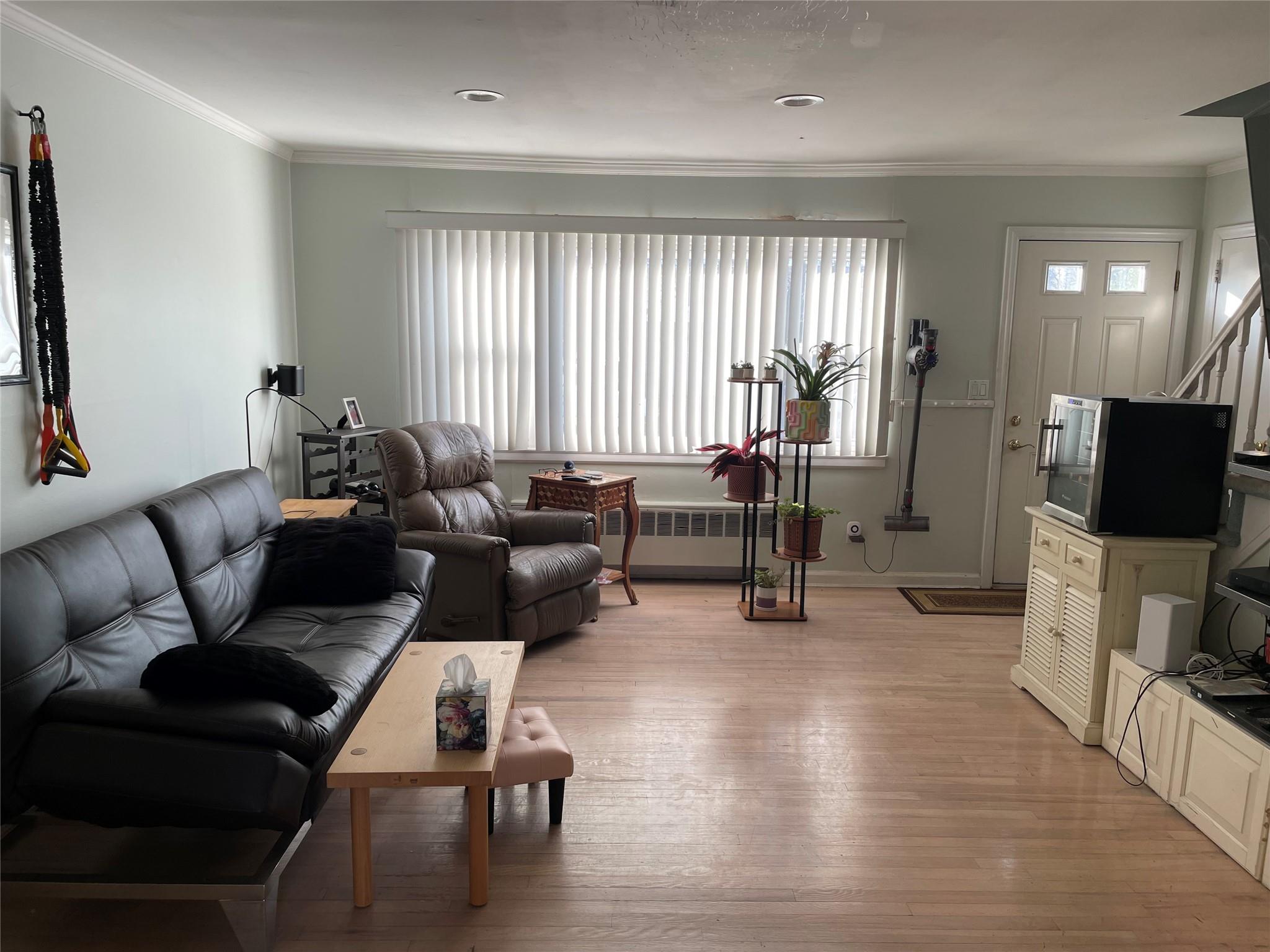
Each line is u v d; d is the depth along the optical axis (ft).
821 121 12.66
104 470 10.06
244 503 10.89
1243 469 8.72
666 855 7.95
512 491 17.12
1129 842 8.38
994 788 9.33
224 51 9.70
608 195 16.28
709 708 11.25
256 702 6.88
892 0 7.83
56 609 7.13
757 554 17.17
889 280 16.28
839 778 9.48
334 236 16.21
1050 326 16.43
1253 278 14.70
